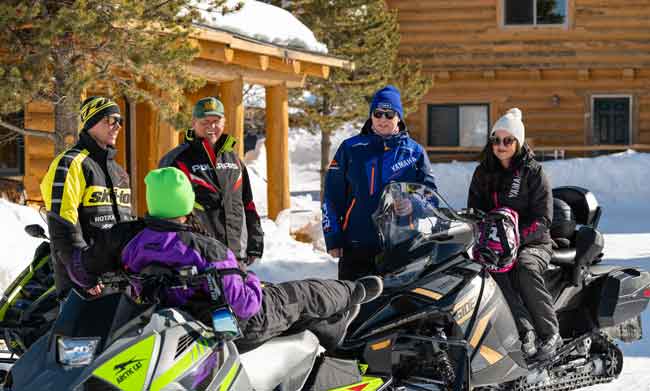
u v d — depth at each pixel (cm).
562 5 2544
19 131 967
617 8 2522
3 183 1221
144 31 967
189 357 394
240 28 1293
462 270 530
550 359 574
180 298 414
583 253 598
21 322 559
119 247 426
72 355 377
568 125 2564
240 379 413
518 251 576
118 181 547
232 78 1345
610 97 2561
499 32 2556
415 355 530
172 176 414
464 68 2570
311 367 464
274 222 1355
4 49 952
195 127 614
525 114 2570
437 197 543
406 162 590
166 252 410
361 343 502
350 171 592
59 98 947
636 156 2384
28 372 385
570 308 619
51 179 523
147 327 390
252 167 2742
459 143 2592
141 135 1416
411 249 525
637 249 1388
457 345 521
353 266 596
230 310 403
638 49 2516
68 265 497
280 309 445
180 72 995
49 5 962
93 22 895
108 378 374
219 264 413
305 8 2084
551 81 2562
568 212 636
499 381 546
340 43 2100
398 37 2183
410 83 2177
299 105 2184
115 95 1006
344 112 2169
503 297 545
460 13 2566
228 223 612
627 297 614
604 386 620
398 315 512
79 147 538
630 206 2208
